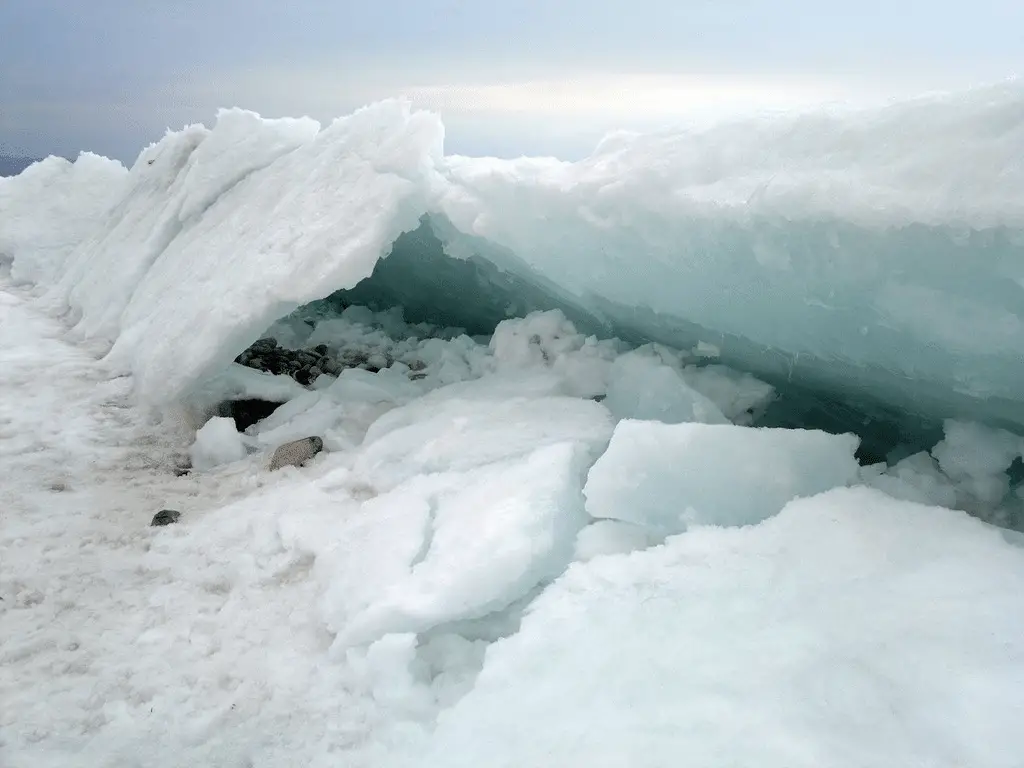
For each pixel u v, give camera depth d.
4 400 5.53
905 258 2.88
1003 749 1.83
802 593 2.56
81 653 3.01
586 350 4.87
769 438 3.36
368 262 4.84
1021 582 2.41
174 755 2.53
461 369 5.48
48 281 9.70
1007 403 3.05
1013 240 2.51
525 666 2.52
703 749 1.99
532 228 4.35
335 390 5.33
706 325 4.12
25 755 2.51
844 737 1.94
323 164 5.65
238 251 5.73
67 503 4.21
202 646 3.05
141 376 5.64
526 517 3.14
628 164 3.86
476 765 2.16
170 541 3.79
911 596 2.42
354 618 2.95
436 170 5.18
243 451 4.80
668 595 2.71
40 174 11.30
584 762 2.04
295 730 2.60
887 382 3.53
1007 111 2.60
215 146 7.61
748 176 3.34
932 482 3.26
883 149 2.91
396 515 3.54
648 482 3.27
